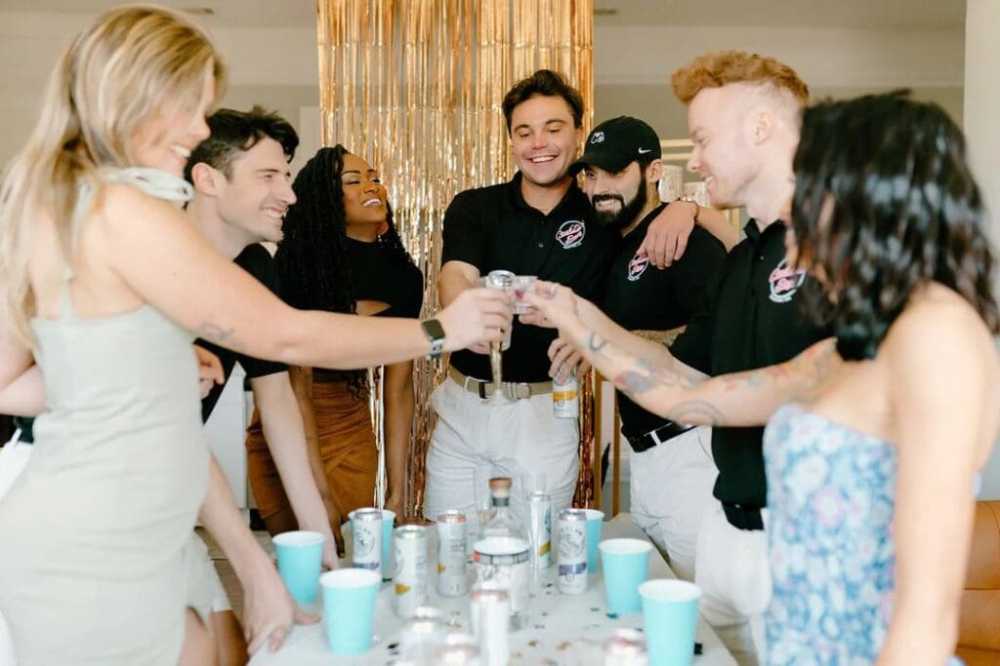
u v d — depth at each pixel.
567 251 2.72
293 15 6.48
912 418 1.03
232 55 6.77
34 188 1.38
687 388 1.63
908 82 7.23
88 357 1.37
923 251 1.07
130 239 1.36
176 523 1.45
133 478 1.39
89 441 1.38
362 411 2.79
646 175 2.60
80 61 1.40
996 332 1.11
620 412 2.39
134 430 1.39
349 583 1.54
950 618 1.00
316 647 1.53
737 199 1.73
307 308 2.74
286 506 2.55
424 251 4.05
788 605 1.23
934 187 1.06
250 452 2.54
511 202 2.76
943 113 1.09
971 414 1.01
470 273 2.75
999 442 3.02
